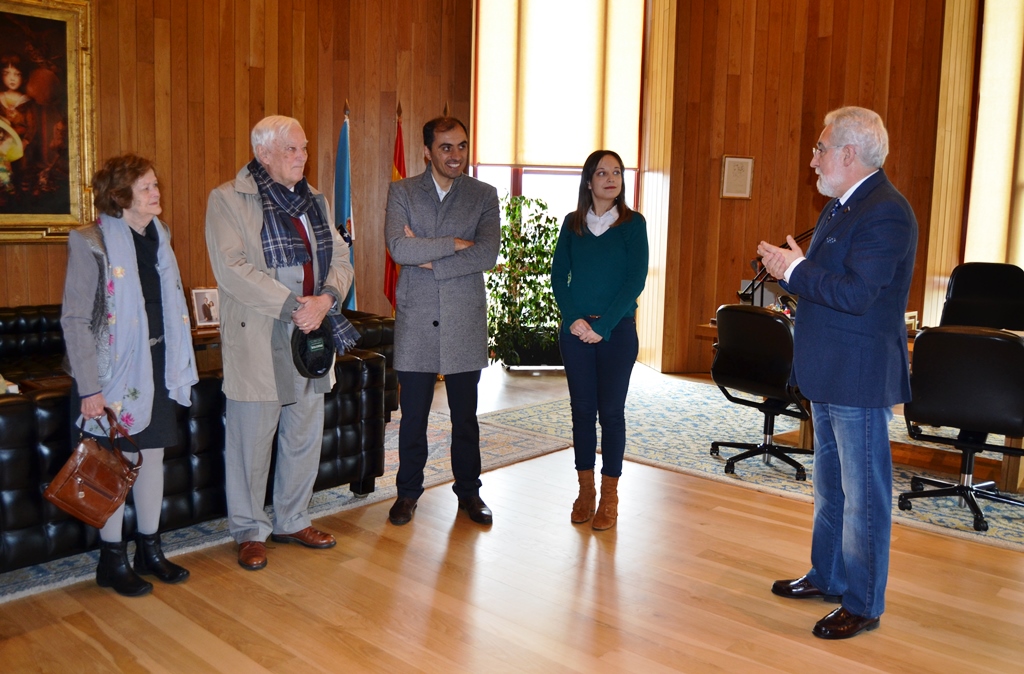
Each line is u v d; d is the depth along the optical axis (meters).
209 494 3.23
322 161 6.54
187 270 5.95
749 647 2.53
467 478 3.58
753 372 4.25
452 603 2.79
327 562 3.11
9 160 5.14
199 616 2.67
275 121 2.93
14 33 5.10
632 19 7.37
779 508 3.84
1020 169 7.41
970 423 3.62
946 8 6.56
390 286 6.60
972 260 7.35
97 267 2.60
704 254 7.21
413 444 3.53
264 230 2.95
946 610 2.81
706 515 3.72
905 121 6.77
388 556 3.18
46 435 2.76
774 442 5.00
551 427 5.32
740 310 4.22
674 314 7.24
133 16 5.55
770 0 6.98
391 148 6.81
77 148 5.38
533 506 3.79
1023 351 3.43
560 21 7.26
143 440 2.74
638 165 7.62
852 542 2.59
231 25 5.98
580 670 2.38
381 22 6.65
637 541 3.38
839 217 2.56
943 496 3.80
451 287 3.41
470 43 7.03
